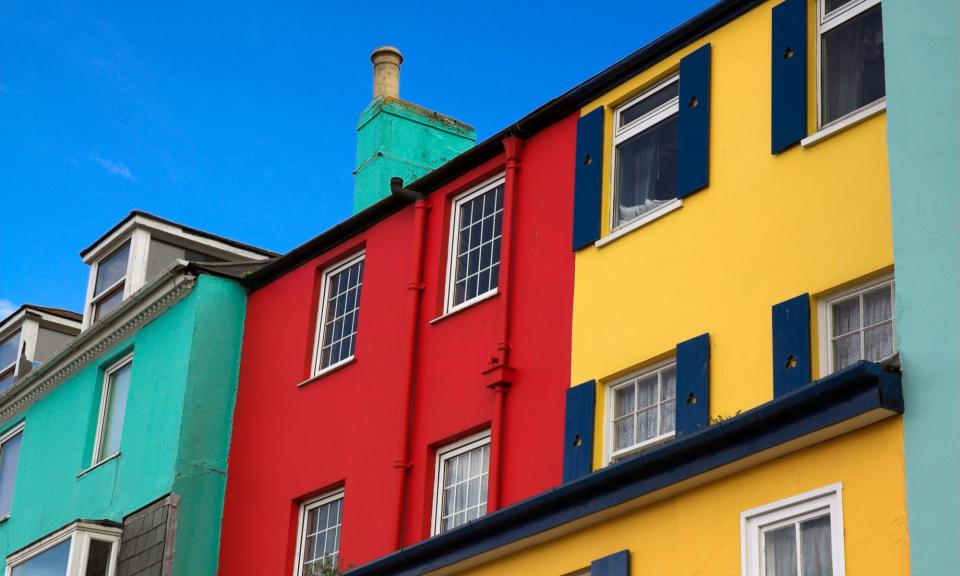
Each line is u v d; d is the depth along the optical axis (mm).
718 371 13383
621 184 15734
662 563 11883
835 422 10570
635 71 15820
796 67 13719
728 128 14312
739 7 14633
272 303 20484
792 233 13188
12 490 24328
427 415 17078
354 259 19703
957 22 11078
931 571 9828
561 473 14844
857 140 12914
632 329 14633
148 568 19047
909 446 10250
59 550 19984
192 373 19953
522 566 13258
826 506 10719
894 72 11430
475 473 16359
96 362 22531
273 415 19562
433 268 17938
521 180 17047
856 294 12523
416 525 16609
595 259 15484
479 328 16797
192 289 20547
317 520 18500
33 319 26375
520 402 15797
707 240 14086
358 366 18484
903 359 10539
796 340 12625
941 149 10875
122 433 21062
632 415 14438
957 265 10445
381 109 22812
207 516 19406
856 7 13508
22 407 24656
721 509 11508
